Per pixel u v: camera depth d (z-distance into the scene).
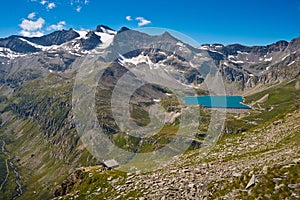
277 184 22.72
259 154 34.25
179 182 28.81
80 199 39.38
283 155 28.62
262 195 22.41
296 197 21.06
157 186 29.62
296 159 24.83
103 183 39.91
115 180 38.19
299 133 38.53
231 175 26.56
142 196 28.67
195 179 28.48
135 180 34.03
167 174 32.34
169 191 27.38
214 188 25.52
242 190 23.81
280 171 23.75
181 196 25.88
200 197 25.00
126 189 32.84
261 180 23.69
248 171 25.89
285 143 37.00
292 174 22.95
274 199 21.73
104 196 35.38
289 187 22.09
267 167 24.84
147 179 32.66
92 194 38.41
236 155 36.97
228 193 24.16
